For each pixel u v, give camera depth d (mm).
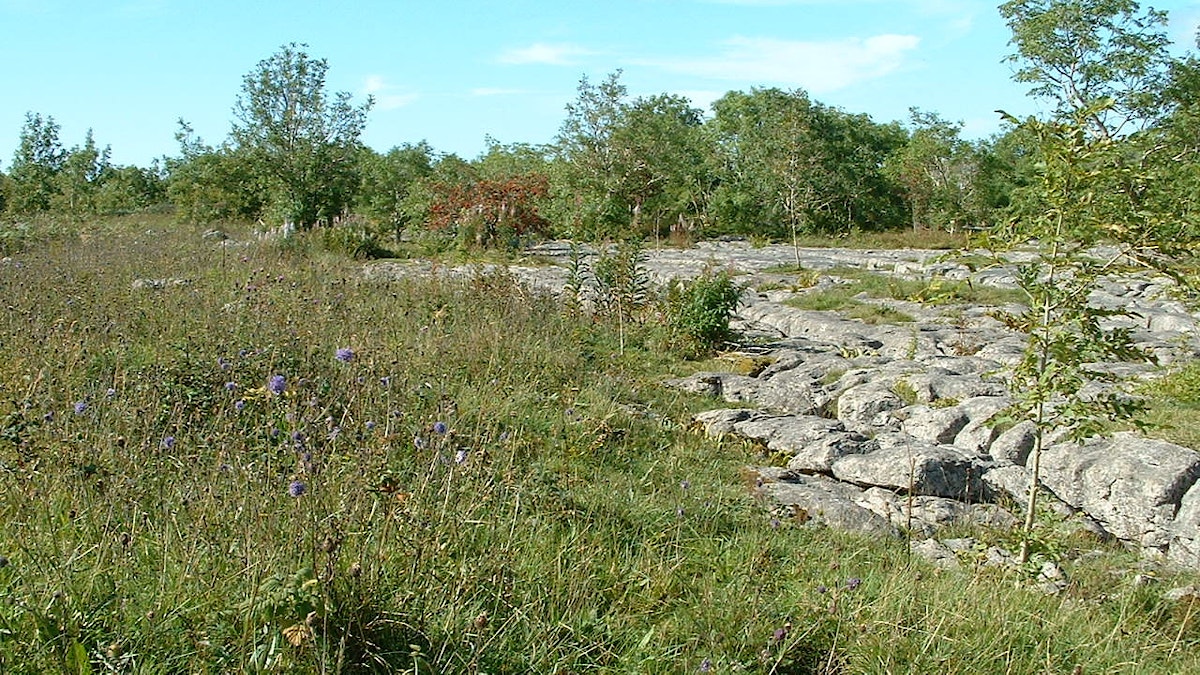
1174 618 6273
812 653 5082
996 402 10172
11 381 7633
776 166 45531
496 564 5293
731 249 36688
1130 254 6652
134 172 51875
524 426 8758
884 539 7379
